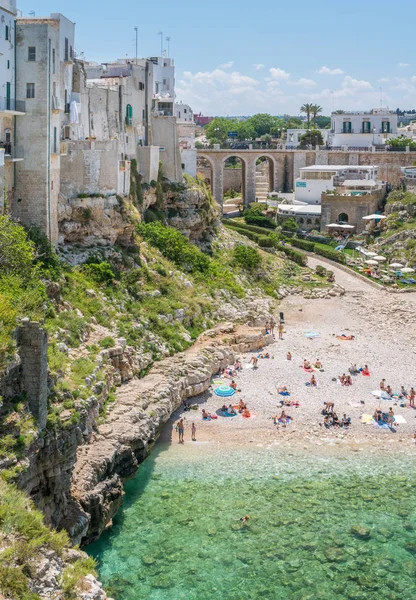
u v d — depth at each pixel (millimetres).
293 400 65750
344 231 138375
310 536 44125
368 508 47656
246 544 43125
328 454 55906
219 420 61281
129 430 50000
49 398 42219
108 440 47812
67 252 70875
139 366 62312
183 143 121312
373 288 107438
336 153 161250
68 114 74938
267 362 75438
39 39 64188
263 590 38875
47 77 64562
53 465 39000
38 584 29156
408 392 68438
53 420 39625
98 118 85312
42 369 38438
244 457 54906
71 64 75688
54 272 63219
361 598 38406
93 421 47688
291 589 39000
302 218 142875
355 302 100062
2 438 35406
